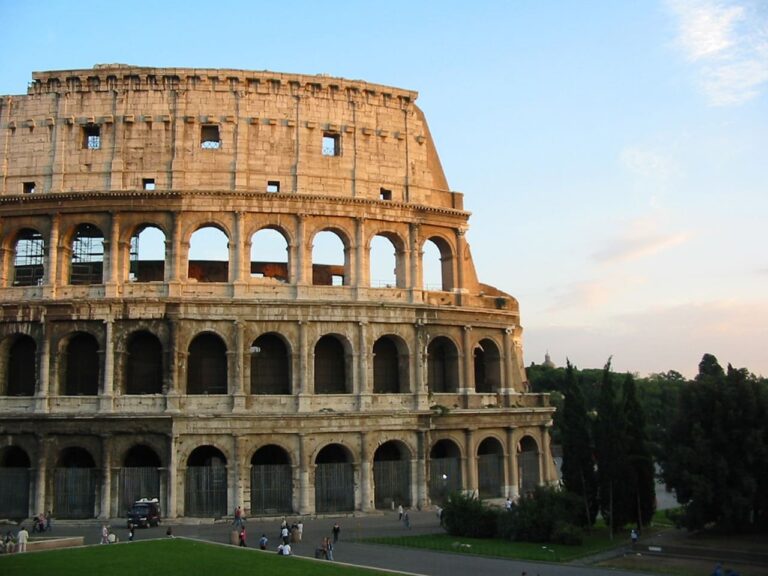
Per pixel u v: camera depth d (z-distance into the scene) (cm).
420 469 9238
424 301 9694
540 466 10488
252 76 9388
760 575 6322
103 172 9088
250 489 8556
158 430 8412
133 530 7356
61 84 9275
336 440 8881
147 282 8856
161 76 9269
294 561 6016
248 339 8806
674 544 7338
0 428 8544
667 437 8388
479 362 10900
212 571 5522
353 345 9131
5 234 9050
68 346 8981
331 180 9500
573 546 7469
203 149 9181
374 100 9906
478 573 5991
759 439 7750
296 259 9169
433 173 10538
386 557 6594
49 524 7875
